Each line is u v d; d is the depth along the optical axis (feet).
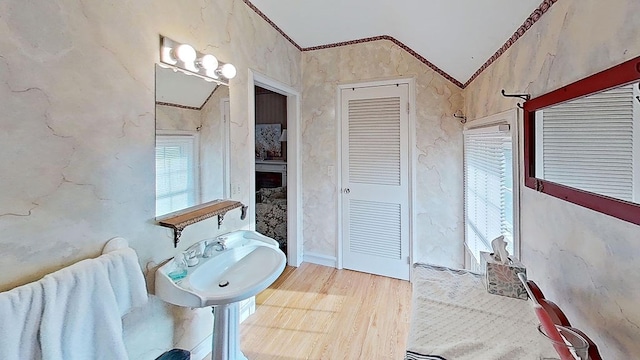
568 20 3.75
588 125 3.27
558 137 3.95
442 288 4.80
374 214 10.64
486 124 7.31
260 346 6.87
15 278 3.51
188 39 5.89
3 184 3.40
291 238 11.39
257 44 8.32
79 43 4.05
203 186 6.39
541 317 3.35
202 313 6.42
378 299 8.96
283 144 17.84
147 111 5.08
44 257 3.76
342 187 11.00
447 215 9.93
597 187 3.14
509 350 3.31
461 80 9.35
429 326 3.81
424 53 9.27
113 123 4.54
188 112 5.97
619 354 2.96
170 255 5.55
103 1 4.34
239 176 7.58
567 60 3.77
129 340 4.88
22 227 3.56
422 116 9.88
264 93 18.21
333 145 10.96
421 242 10.18
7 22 3.35
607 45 3.02
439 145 9.84
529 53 4.90
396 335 7.25
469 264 9.19
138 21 4.88
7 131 3.40
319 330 7.47
